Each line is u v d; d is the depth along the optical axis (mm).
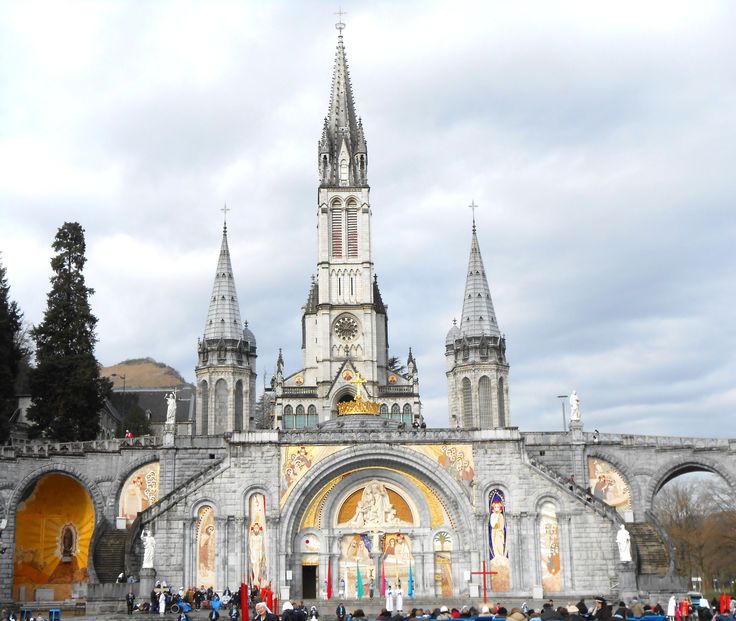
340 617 44375
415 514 69062
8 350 76562
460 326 111250
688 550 106562
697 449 73250
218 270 113812
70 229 83938
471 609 39312
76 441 74312
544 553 66938
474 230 113688
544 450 73438
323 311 120000
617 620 31328
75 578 72000
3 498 69125
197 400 110375
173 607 55719
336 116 128125
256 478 67312
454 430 68938
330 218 123875
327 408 115875
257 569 65938
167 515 65812
